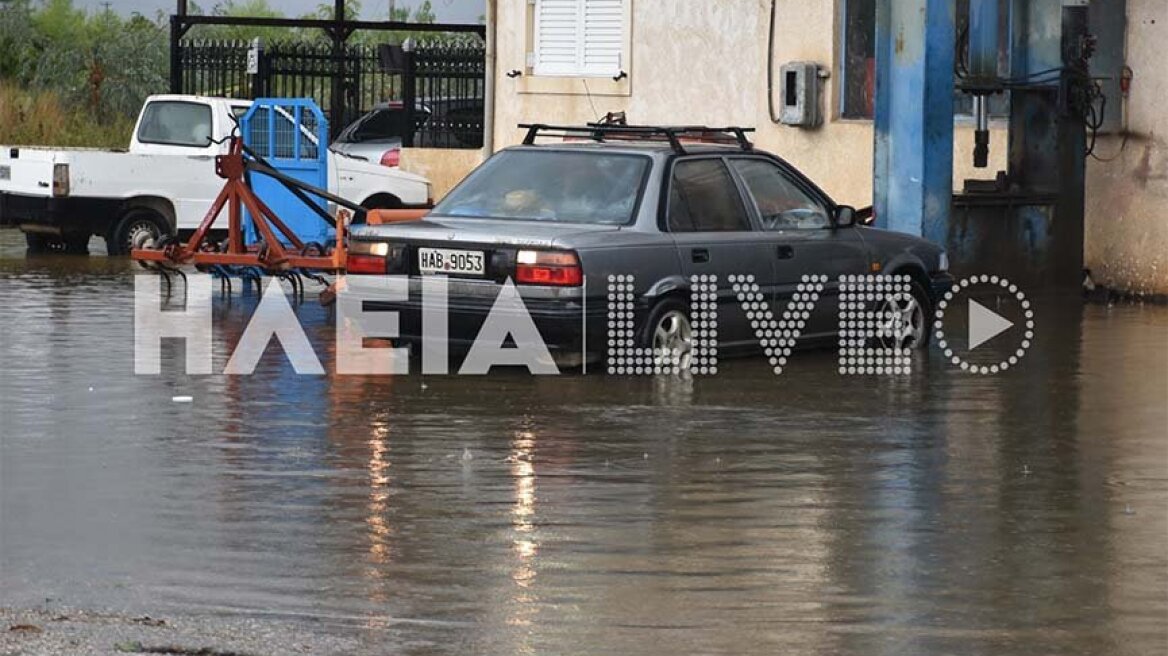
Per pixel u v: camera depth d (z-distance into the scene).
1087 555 11.27
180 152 31.69
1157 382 18.12
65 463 13.59
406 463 13.73
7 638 9.06
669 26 30.94
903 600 10.24
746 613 9.95
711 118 30.48
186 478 13.12
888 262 20.14
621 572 10.74
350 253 18.44
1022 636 9.62
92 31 57.50
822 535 11.67
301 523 11.83
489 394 16.88
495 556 11.06
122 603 10.00
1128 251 25.45
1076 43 25.64
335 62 40.34
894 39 24.00
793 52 29.05
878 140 24.30
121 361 18.56
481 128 36.50
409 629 9.58
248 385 17.23
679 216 18.41
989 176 27.52
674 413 16.03
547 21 32.53
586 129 19.53
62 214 30.03
